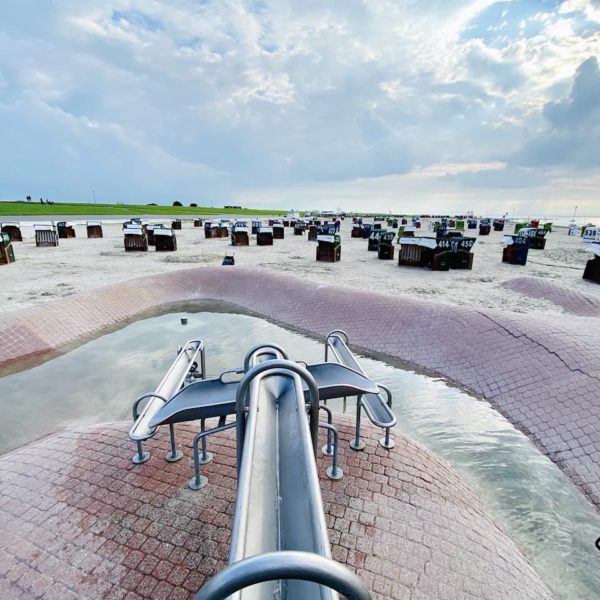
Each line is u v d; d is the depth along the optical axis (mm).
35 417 4145
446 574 2143
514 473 3363
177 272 10359
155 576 2094
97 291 8258
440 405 4559
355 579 743
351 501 2639
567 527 2771
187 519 2469
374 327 6855
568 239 29203
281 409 1560
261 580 711
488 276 11891
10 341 5887
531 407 4285
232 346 6320
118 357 5809
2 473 2980
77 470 2971
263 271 10297
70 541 2318
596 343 4988
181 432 3490
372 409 3041
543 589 2207
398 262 13875
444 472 3164
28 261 13672
